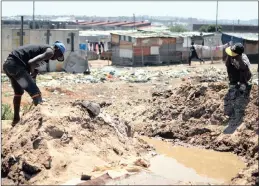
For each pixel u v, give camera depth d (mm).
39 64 10188
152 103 14531
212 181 8883
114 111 15281
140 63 39406
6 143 9492
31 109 10547
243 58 12180
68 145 9133
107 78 27438
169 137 12383
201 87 13070
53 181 8133
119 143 10117
